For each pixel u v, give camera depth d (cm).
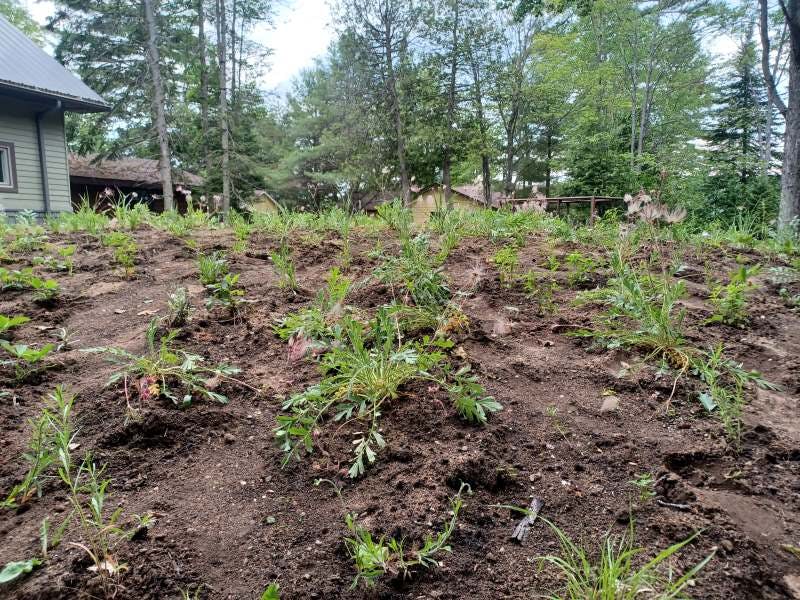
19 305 227
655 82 2308
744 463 133
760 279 314
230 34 2206
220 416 148
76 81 1164
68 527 106
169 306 221
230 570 98
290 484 123
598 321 225
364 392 155
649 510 116
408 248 269
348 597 93
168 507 114
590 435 145
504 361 189
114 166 1992
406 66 2359
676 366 184
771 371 185
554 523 112
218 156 1975
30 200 1100
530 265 326
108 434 136
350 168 2264
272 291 254
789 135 962
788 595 94
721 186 1116
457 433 142
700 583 95
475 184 2733
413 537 106
